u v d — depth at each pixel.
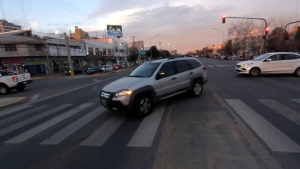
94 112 6.10
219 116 4.88
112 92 5.00
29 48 33.94
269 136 3.64
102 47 56.16
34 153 3.62
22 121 5.81
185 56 7.37
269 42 43.91
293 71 11.43
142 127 4.50
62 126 5.02
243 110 5.27
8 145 4.07
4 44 32.66
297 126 4.04
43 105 7.95
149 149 3.44
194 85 6.97
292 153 3.04
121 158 3.21
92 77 23.05
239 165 2.79
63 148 3.74
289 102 5.85
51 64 38.66
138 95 5.14
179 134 3.96
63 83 17.34
